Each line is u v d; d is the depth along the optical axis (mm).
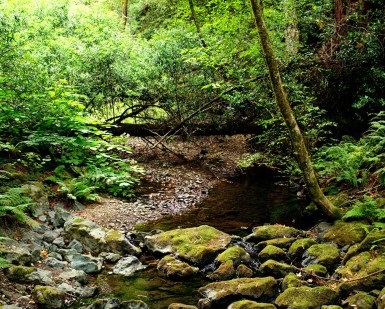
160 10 20781
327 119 11562
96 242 6895
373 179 8938
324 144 10984
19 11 13492
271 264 6262
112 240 6902
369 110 11305
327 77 11195
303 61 11305
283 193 10188
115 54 11984
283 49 12062
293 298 5344
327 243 7180
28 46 10852
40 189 7875
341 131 11648
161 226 8109
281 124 10352
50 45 11719
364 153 9172
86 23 15359
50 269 6000
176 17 16953
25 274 5461
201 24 15172
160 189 10273
